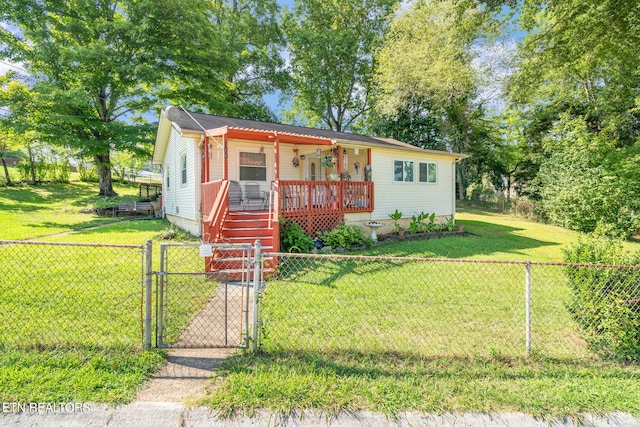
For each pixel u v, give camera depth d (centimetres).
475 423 238
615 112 1669
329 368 292
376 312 436
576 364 317
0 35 1551
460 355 327
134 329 364
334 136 1341
